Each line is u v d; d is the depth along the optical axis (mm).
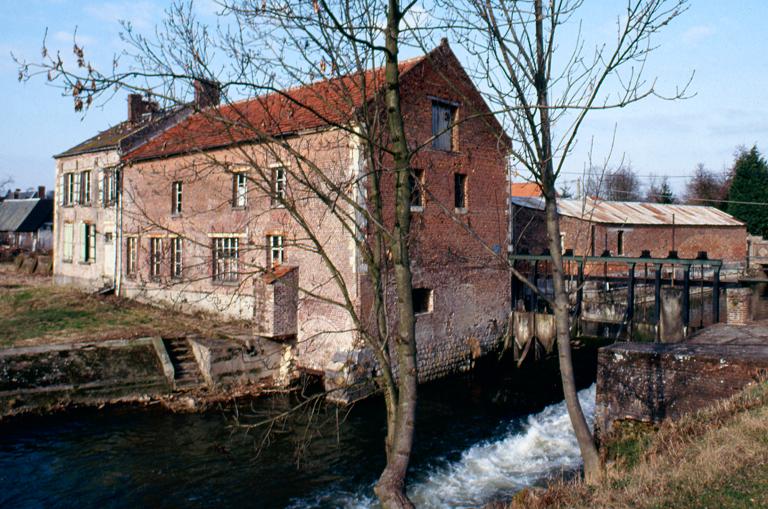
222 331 18672
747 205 49875
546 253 26250
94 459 12156
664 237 32594
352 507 10227
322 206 16750
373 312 8305
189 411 15109
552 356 21188
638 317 24266
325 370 16328
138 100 25250
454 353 19281
